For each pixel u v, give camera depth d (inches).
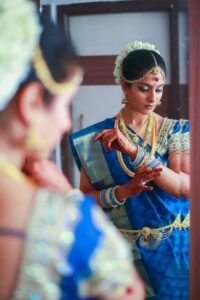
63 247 21.2
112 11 47.8
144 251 54.4
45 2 46.7
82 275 21.7
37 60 21.5
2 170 21.9
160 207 53.7
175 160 52.9
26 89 21.4
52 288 21.3
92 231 22.0
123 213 54.7
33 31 21.0
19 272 20.8
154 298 54.3
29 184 22.5
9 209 21.2
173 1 45.8
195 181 42.5
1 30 20.2
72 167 54.7
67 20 48.0
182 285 53.4
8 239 20.8
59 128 23.4
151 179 53.2
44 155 23.9
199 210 42.9
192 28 39.4
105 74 51.0
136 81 50.8
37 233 21.0
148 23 47.7
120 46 49.7
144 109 52.4
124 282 22.1
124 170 54.6
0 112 21.6
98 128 53.7
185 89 48.8
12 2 20.8
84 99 52.1
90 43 49.5
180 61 47.8
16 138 22.1
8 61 20.2
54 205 21.6
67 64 22.6
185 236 53.5
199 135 41.3
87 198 23.4
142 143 53.8
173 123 52.1
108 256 21.9
